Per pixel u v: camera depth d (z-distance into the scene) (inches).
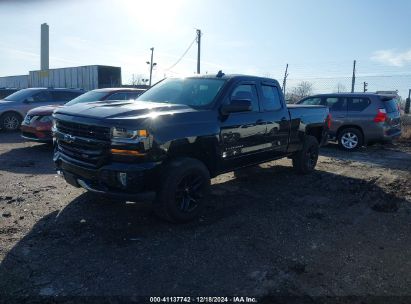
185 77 243.8
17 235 172.1
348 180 294.5
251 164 244.7
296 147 288.2
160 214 188.4
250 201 233.3
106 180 175.3
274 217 206.4
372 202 240.2
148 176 175.6
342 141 457.7
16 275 138.5
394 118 454.0
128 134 170.9
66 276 139.2
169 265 149.5
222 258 156.7
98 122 176.2
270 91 260.4
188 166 187.9
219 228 188.4
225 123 212.7
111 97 396.2
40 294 127.5
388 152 447.5
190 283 137.3
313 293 133.3
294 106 289.9
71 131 191.2
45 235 172.7
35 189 241.8
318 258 159.6
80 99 401.1
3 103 536.7
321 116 314.7
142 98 240.7
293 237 180.5
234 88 223.9
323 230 190.5
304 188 267.4
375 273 148.6
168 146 181.8
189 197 194.1
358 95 454.9
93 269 144.6
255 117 236.8
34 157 350.3
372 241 179.3
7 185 249.9
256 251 164.2
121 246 164.6
